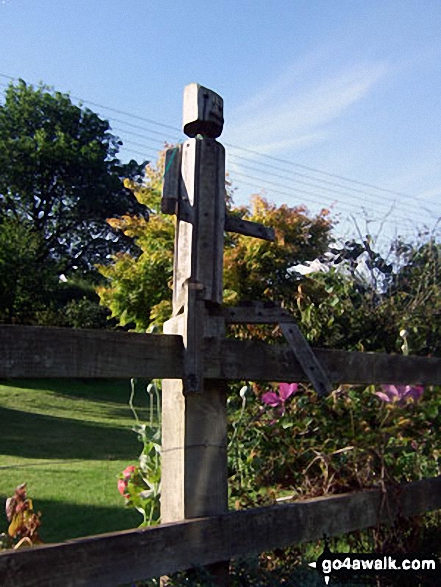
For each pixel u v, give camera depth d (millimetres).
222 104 2662
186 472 2340
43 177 34156
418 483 3232
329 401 3119
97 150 34375
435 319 4727
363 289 5008
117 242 36531
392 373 3148
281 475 3240
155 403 16250
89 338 2057
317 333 4102
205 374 2387
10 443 9836
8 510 2600
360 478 3070
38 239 27250
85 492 6527
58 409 14500
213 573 2336
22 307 22953
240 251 9117
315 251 10117
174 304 2506
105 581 1965
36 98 34469
